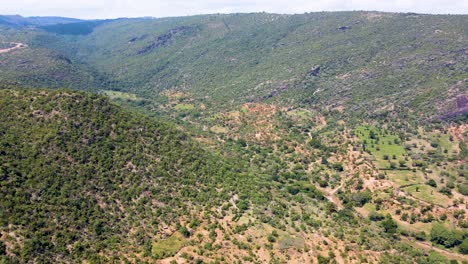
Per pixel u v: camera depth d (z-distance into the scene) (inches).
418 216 4884.4
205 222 4052.7
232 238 3878.0
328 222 4611.2
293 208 4835.1
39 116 4463.6
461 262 4111.7
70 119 4584.2
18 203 3405.5
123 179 4254.4
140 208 3991.1
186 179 4707.2
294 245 3924.7
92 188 3956.7
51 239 3292.3
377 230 4655.5
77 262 3213.6
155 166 4658.0
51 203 3582.7
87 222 3604.8
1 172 3560.5
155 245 3624.5
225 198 4579.2
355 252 4010.8
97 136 4603.8
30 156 3914.9
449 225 4704.7
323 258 3745.1
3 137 3998.5
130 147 4741.6
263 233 4050.2
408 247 4291.3
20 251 3053.6
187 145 5546.3
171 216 4037.9
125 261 3331.7
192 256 3535.9
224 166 5487.2
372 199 5305.1
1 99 4576.8
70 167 4042.8
